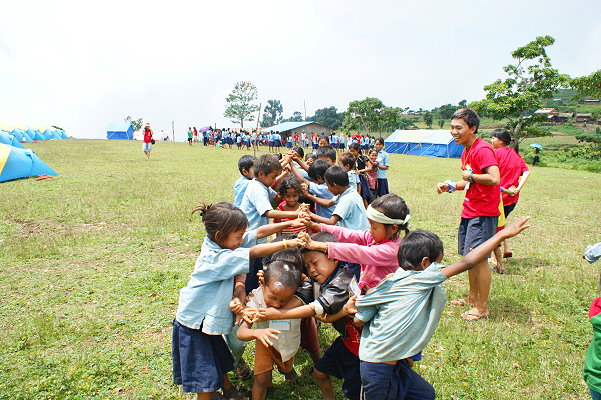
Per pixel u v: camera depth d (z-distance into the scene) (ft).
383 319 8.89
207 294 9.82
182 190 41.24
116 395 11.29
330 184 14.08
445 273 8.80
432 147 138.82
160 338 14.21
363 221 13.92
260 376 10.61
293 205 15.15
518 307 17.26
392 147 156.46
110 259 21.65
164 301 16.92
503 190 20.65
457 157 134.31
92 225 27.94
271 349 10.58
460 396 11.64
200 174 54.95
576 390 11.89
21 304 16.35
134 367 12.54
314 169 16.52
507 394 11.71
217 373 9.87
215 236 9.97
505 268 22.09
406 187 50.24
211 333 9.66
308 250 10.89
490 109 131.03
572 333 15.20
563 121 316.19
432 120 401.08
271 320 10.35
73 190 39.83
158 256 22.24
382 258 10.23
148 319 15.43
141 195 37.68
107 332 14.44
